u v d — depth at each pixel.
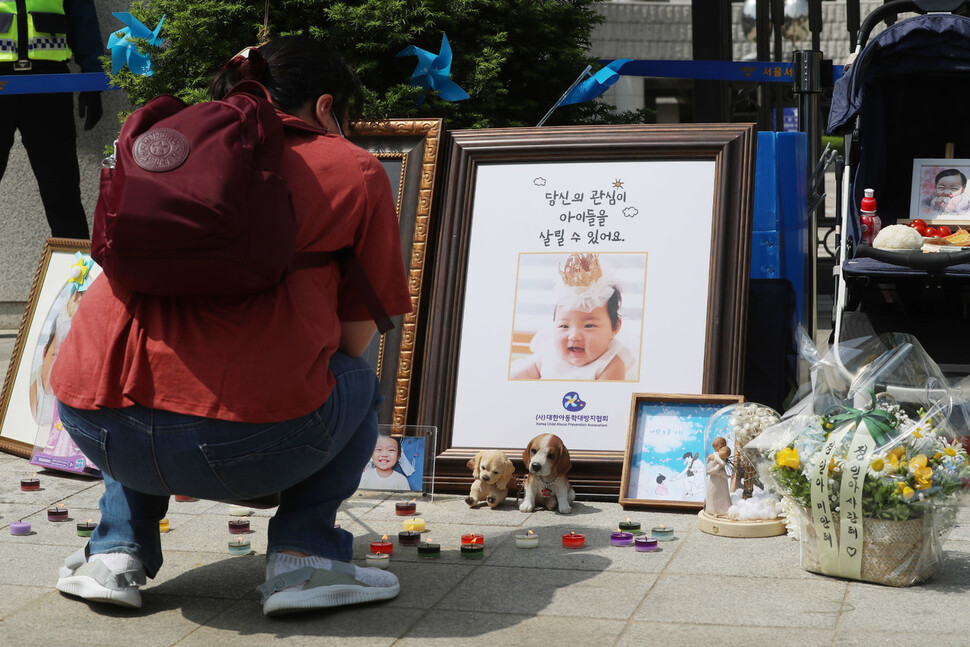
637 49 14.69
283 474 2.60
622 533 3.30
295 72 2.77
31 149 7.30
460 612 2.72
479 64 6.07
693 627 2.56
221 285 2.38
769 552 3.19
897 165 5.69
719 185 3.99
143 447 2.53
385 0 5.91
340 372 2.69
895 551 2.82
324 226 2.59
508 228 4.18
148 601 2.85
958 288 5.17
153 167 2.34
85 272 4.71
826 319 7.77
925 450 2.87
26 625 2.67
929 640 2.44
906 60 5.20
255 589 2.94
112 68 6.57
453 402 4.02
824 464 2.87
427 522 3.60
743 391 4.27
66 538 3.45
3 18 6.84
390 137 4.41
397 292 2.78
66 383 2.61
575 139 4.19
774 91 9.60
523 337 4.04
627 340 3.95
